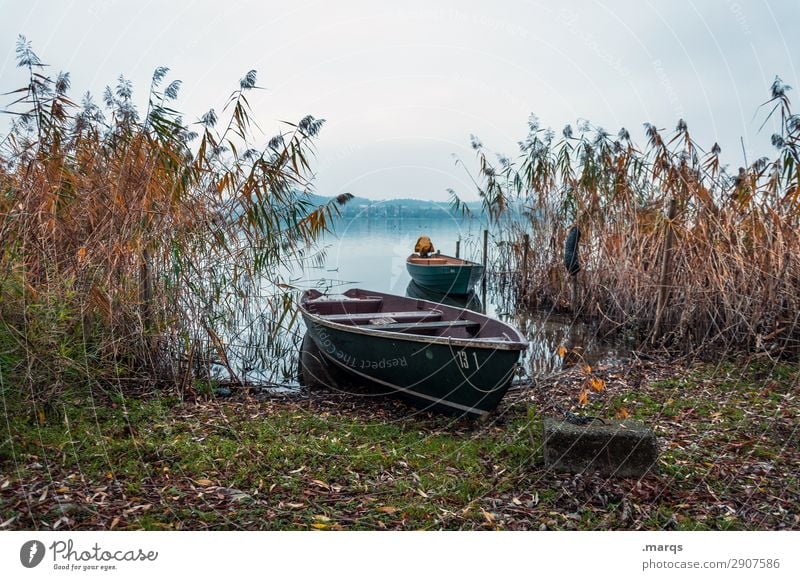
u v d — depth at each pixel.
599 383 6.85
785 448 5.84
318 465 5.55
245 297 9.21
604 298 12.52
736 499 4.86
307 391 8.45
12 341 5.78
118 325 7.52
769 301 9.08
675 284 10.30
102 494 4.64
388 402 8.03
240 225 8.61
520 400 7.80
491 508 4.77
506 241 16.05
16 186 6.80
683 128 10.12
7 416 5.54
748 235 9.59
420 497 4.95
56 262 6.97
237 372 9.11
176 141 7.84
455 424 7.08
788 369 8.34
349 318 9.41
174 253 7.68
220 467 5.35
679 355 9.70
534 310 14.91
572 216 13.80
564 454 5.27
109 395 7.07
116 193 7.45
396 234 25.34
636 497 4.85
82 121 7.84
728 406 7.12
